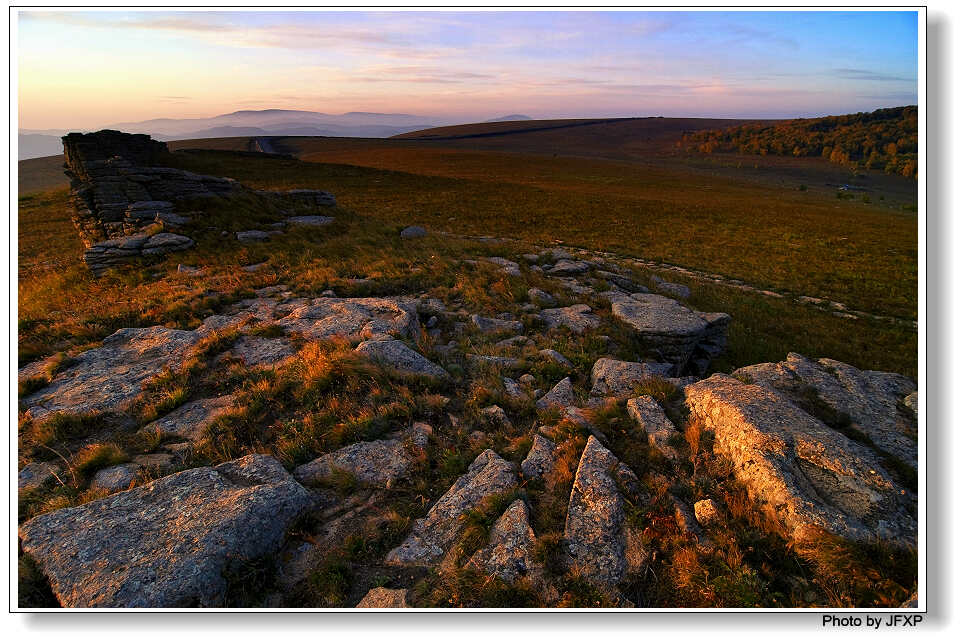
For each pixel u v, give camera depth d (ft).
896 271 115.14
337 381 26.45
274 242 70.69
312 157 546.67
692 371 42.34
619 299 47.67
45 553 14.76
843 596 13.93
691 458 19.40
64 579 13.88
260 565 15.19
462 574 15.03
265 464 19.27
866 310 83.41
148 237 67.15
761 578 14.55
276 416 24.23
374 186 251.60
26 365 29.91
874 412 21.77
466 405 25.38
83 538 15.24
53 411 24.21
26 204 162.40
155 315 39.22
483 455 20.92
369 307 38.52
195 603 13.65
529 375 29.71
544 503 18.03
